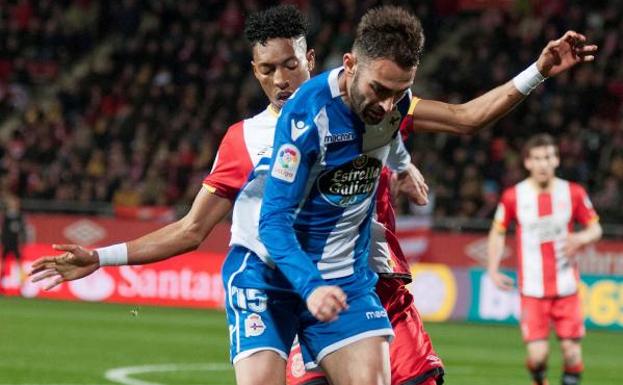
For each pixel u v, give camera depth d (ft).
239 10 252.83
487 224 187.21
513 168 203.92
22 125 234.99
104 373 105.91
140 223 197.26
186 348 129.18
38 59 258.16
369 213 48.98
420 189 57.52
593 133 211.41
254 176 49.60
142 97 231.50
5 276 193.98
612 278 176.14
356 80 43.55
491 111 51.34
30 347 124.06
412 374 54.85
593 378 114.62
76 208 198.59
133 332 144.56
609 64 226.79
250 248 49.60
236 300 49.52
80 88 242.17
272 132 50.37
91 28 264.52
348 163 46.19
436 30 257.75
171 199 207.31
